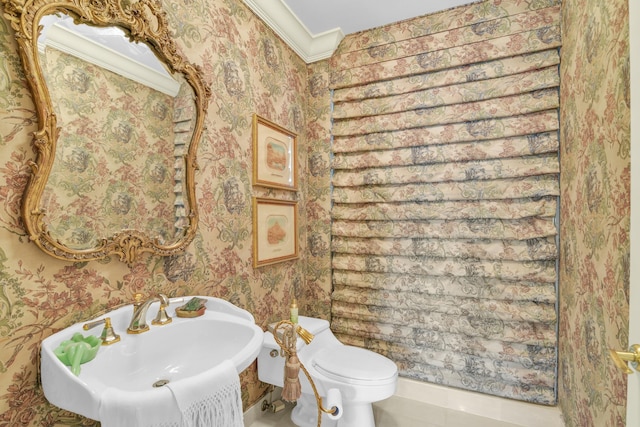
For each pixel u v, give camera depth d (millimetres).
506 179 1790
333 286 2232
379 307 2096
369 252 2102
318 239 2262
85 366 832
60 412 923
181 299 1230
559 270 1694
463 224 1879
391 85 2039
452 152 1893
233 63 1590
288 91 2072
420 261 1979
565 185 1550
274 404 1816
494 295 1810
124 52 1082
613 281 901
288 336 1258
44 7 856
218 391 764
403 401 1960
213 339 1141
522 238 1736
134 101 1112
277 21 1892
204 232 1413
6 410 806
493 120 1807
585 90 1178
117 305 1064
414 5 1873
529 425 1716
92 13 970
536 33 1699
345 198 2168
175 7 1280
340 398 1406
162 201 1206
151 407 670
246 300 1678
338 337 2213
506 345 1797
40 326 872
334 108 2232
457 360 1904
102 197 1013
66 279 930
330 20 2012
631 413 584
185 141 1290
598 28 1021
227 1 1561
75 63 945
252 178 1724
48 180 873
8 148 808
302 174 2232
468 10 1864
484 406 1817
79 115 953
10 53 813
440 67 1910
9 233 811
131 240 1089
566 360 1525
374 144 2080
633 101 568
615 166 883
